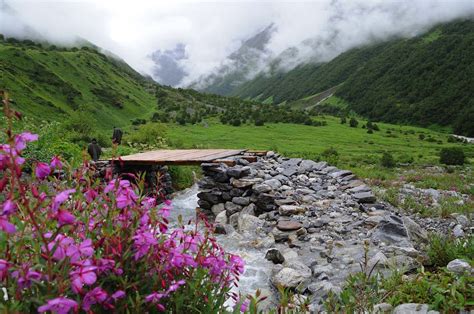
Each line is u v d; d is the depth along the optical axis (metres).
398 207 8.81
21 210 1.86
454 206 8.98
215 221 8.32
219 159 9.61
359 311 2.96
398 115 179.00
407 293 3.60
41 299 1.60
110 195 2.15
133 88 185.00
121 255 1.93
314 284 4.42
